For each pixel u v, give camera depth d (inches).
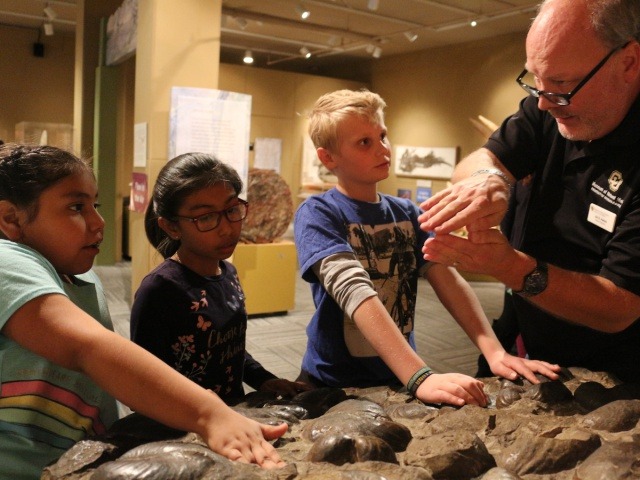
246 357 56.6
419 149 345.7
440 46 329.4
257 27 302.0
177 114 150.7
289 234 341.7
